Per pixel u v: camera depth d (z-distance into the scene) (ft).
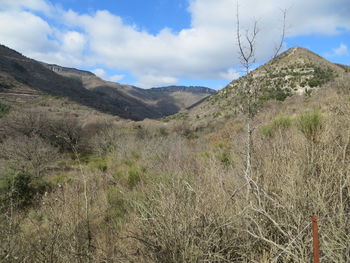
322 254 5.12
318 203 5.63
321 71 192.85
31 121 79.25
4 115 94.07
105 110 319.06
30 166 45.34
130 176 15.78
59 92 324.39
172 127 106.01
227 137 28.73
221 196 7.64
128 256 6.73
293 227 5.43
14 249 7.26
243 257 5.71
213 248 6.15
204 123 94.27
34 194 19.51
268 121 16.39
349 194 5.94
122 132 80.02
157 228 6.66
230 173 9.93
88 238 7.62
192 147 31.27
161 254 6.12
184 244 6.10
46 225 9.54
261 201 6.33
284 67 231.71
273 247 5.48
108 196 12.77
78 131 82.84
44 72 390.63
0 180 20.95
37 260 7.05
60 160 51.78
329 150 7.79
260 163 8.63
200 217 6.65
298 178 6.86
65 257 6.88
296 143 9.93
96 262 6.89
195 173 11.76
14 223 9.03
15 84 256.93
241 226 6.41
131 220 9.15
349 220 5.26
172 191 7.85
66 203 9.12
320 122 10.77
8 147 51.42
